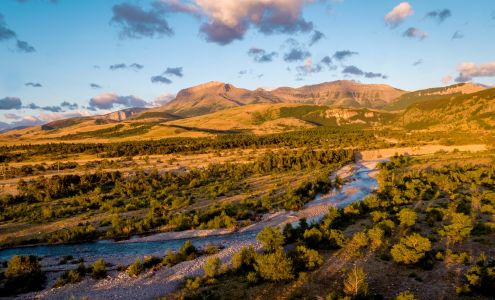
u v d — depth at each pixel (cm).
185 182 13388
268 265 4197
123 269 5325
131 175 14438
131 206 9375
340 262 4522
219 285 4256
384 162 16500
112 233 7369
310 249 4819
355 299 3431
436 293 3500
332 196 9981
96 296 4400
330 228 5841
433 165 13588
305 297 3694
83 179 13062
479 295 3388
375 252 4741
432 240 4900
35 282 4816
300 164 15825
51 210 9156
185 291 4225
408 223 5603
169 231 7469
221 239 6775
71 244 6962
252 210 8681
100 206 9862
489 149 17350
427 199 7712
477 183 9094
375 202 7325
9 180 13725
